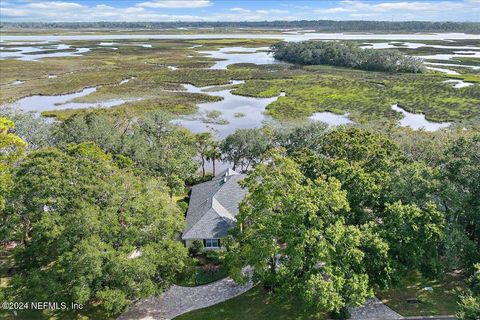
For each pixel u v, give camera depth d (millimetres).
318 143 56656
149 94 117562
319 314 33906
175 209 38250
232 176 51094
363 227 32875
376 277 32594
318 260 31750
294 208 32219
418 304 34750
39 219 35500
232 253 35156
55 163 38062
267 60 192000
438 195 34656
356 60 163625
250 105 107375
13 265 40750
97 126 60000
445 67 157250
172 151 56969
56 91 119938
